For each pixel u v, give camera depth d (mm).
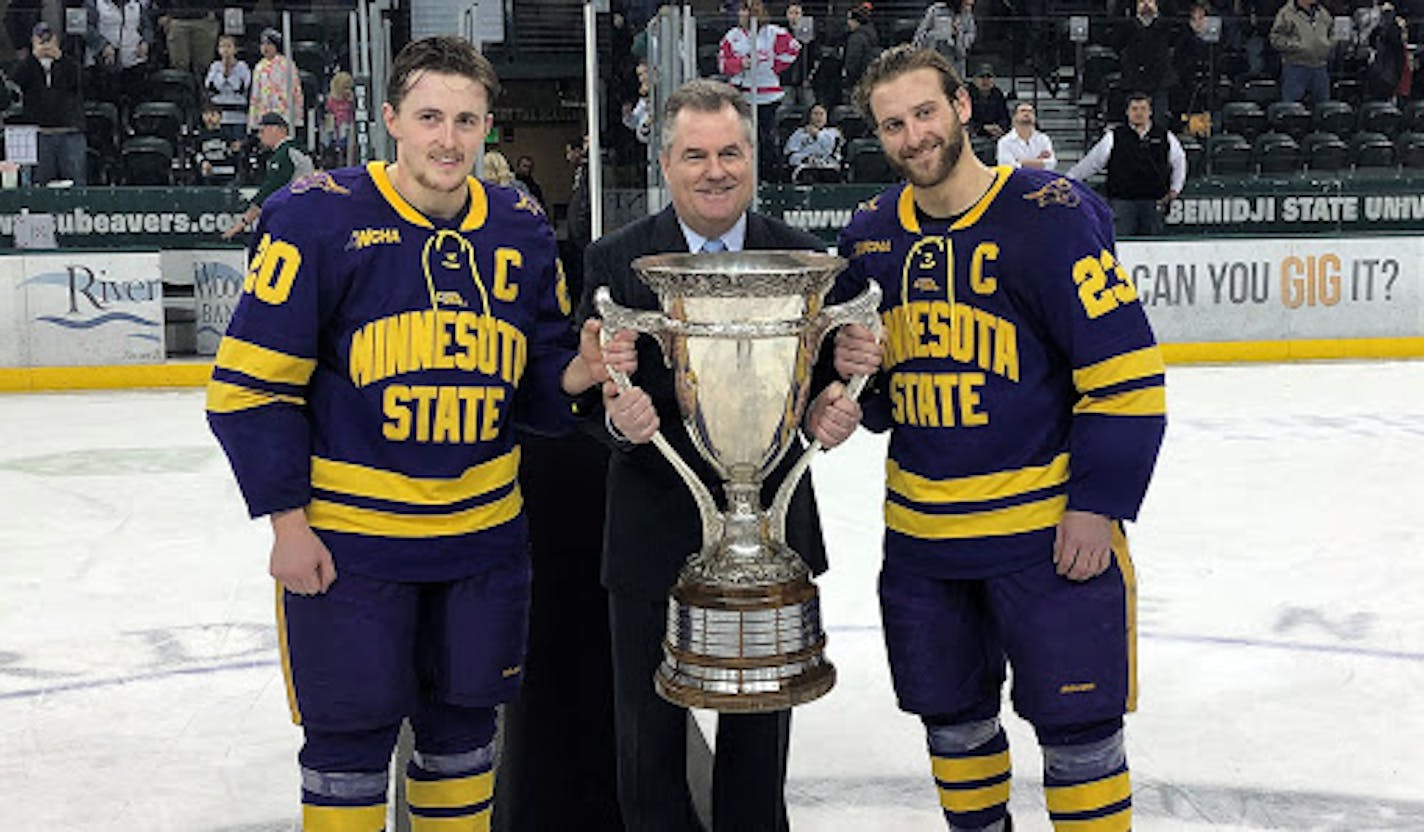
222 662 4820
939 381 2479
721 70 13211
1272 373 11781
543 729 3031
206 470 8203
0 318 11320
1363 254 12516
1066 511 2457
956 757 2693
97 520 7008
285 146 11914
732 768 2729
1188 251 12281
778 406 2062
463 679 2471
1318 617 5180
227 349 2311
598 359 2287
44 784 3730
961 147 2416
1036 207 2426
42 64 13109
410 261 2340
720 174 2404
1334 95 15273
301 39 14297
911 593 2586
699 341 2018
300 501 2336
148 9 14133
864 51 13992
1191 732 4016
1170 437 8961
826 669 2064
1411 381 11266
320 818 2436
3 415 10227
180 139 13914
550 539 2994
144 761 3900
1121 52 15039
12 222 12375
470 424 2375
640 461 2629
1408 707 4203
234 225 12594
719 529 2133
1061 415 2502
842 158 13820
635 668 2688
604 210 3123
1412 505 7023
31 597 5652
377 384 2338
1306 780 3646
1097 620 2494
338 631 2373
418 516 2371
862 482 7824
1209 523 6691
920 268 2480
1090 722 2525
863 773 3732
